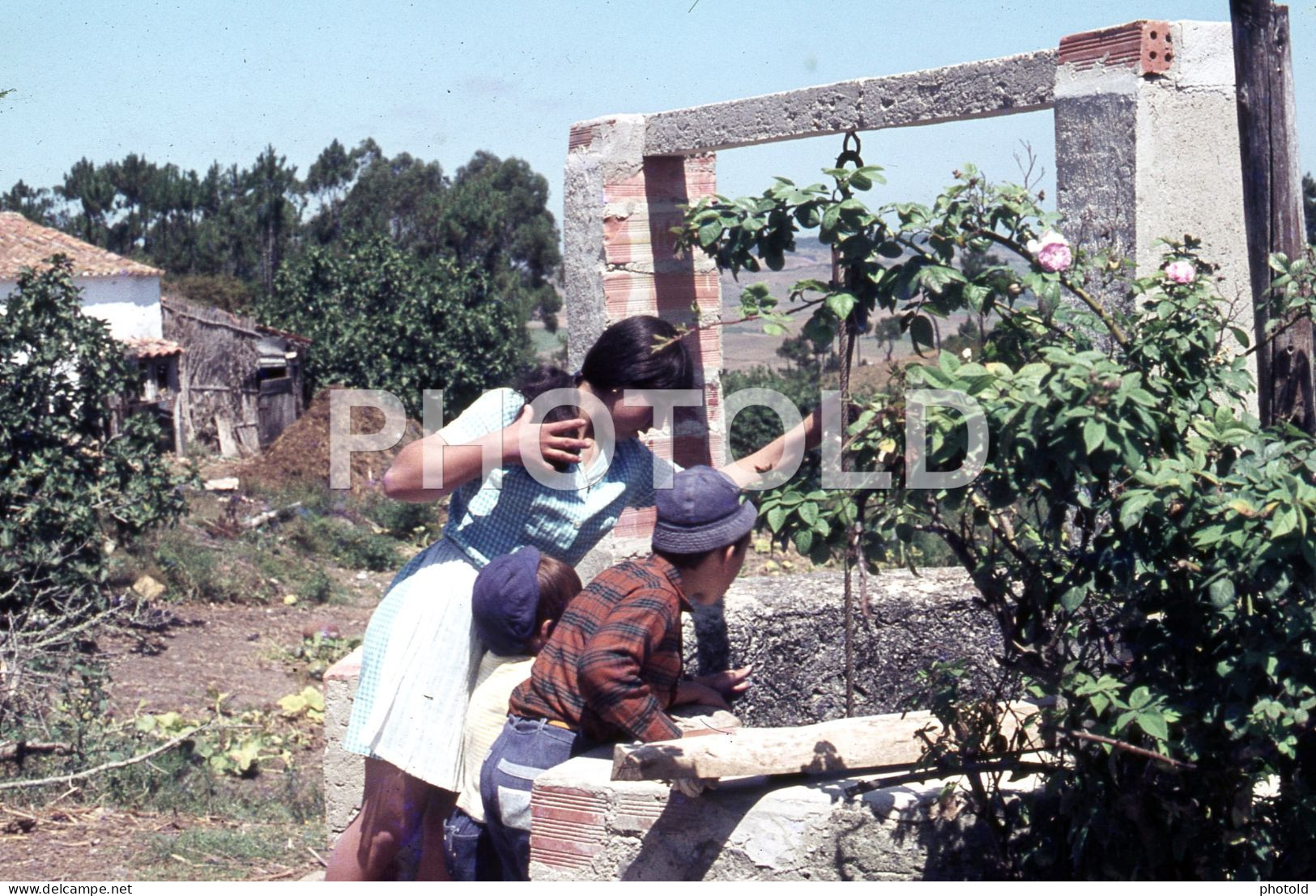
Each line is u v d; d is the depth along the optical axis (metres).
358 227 48.81
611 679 3.05
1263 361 3.19
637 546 5.09
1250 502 2.42
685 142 4.90
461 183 46.97
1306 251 3.21
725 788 3.15
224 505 18.28
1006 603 2.96
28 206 56.03
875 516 3.01
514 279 43.81
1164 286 3.02
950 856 3.00
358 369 30.84
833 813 2.99
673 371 3.39
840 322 3.28
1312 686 2.47
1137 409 2.49
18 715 7.74
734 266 3.49
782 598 4.77
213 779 7.61
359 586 15.95
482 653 3.57
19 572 9.62
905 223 3.12
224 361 30.66
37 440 10.32
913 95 4.02
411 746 3.41
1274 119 3.20
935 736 3.24
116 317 29.58
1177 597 2.73
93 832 6.46
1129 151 3.44
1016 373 2.79
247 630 12.42
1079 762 2.83
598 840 3.18
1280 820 2.72
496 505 3.49
